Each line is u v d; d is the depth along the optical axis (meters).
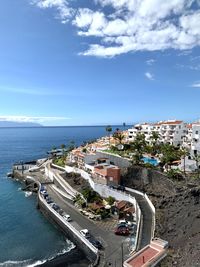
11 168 173.00
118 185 91.12
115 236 61.44
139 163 96.44
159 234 54.56
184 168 89.00
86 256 58.12
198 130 108.31
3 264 55.78
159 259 41.47
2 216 84.19
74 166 119.56
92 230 64.88
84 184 98.81
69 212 77.56
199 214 53.78
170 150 103.69
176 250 46.31
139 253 42.97
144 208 70.88
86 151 135.00
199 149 106.31
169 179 81.25
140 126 155.75
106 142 160.00
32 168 149.25
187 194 62.97
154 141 131.50
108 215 73.81
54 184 109.12
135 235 61.19
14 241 66.50
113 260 50.41
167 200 68.19
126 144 122.56
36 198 103.50
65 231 69.56
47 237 68.56
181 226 53.81
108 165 102.50
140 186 87.44
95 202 80.50
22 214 85.94
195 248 44.06
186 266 39.69
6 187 122.31
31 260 57.50
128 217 70.62
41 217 83.12
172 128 136.75
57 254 59.81
